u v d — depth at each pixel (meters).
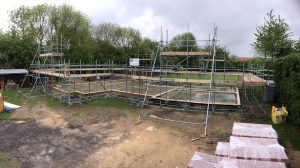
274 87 12.82
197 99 13.65
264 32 17.84
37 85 18.84
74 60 26.66
